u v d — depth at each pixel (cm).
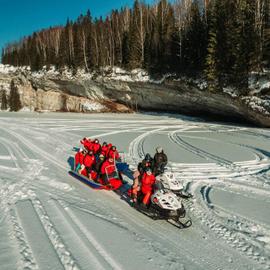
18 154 1574
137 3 5569
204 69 3722
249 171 1322
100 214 768
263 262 560
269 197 943
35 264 506
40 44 7212
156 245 612
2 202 815
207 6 4225
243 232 689
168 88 4331
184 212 732
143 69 4731
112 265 517
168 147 1939
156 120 3928
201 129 3070
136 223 728
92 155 1101
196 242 636
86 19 6350
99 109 5334
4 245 564
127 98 5169
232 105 3562
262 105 3183
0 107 6825
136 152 1731
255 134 2694
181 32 4309
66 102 5862
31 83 6425
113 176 984
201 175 1227
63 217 718
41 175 1147
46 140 2094
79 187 1009
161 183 796
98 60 5297
